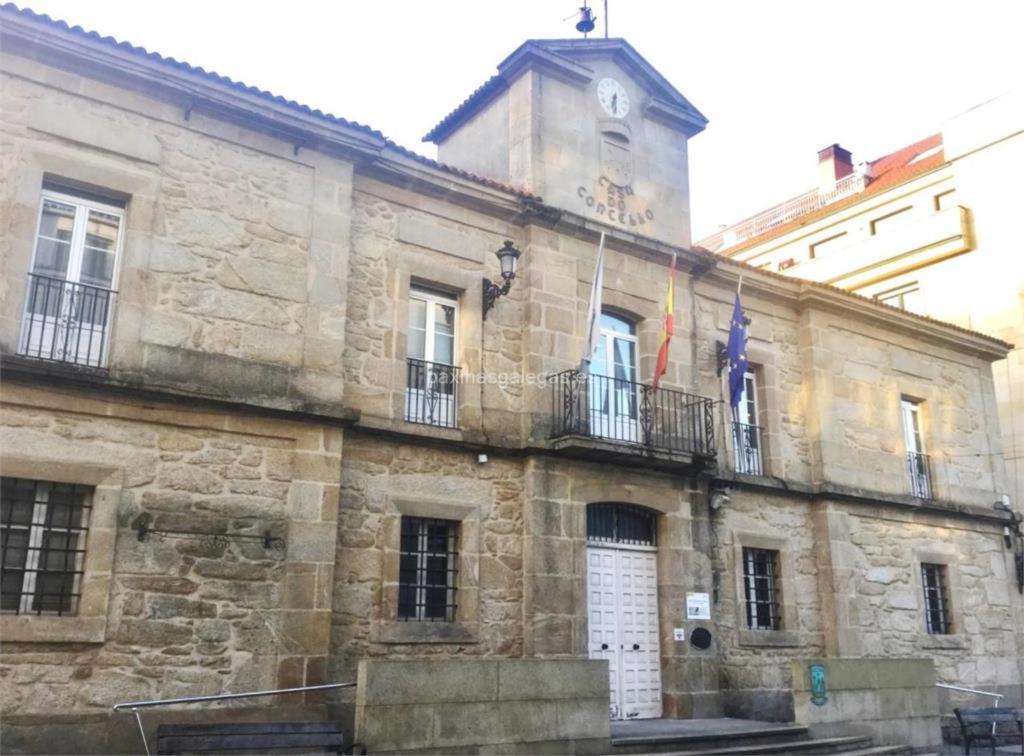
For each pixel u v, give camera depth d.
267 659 9.38
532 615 11.32
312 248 10.67
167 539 9.12
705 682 12.60
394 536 10.71
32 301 9.08
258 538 9.60
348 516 10.46
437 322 12.04
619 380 12.60
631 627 12.48
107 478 8.95
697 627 12.77
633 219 13.86
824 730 11.27
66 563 8.77
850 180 28.73
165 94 10.05
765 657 13.77
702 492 13.47
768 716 13.41
